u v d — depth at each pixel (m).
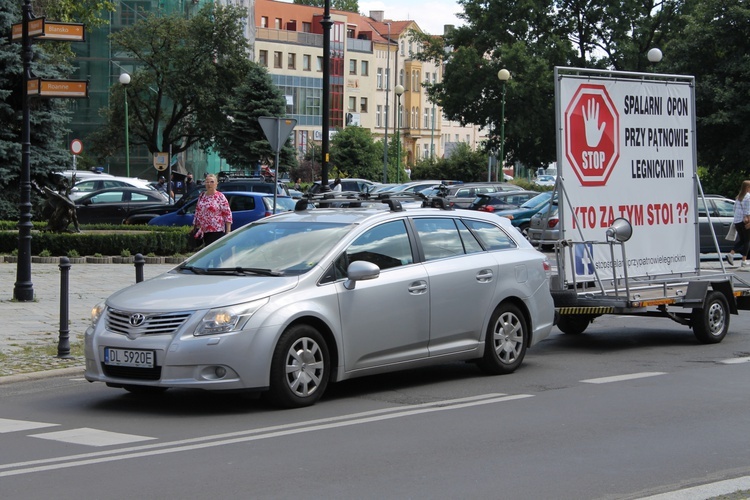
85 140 75.31
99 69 76.19
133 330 10.09
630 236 14.55
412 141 139.38
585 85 14.91
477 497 7.17
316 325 10.64
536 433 9.30
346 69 129.00
